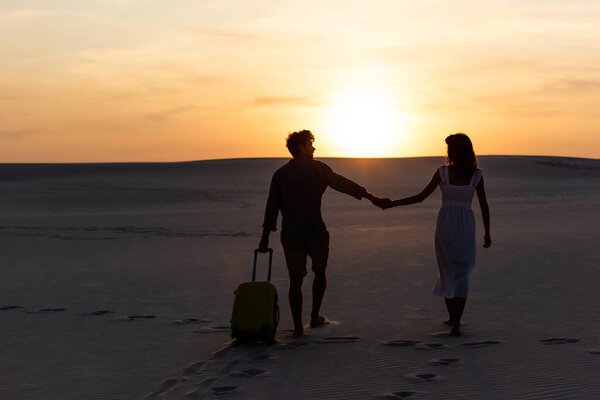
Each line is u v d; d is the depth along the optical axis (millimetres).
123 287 11141
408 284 10305
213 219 28766
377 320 7812
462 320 7621
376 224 23859
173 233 22391
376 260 13312
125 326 8016
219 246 17750
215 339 7152
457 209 7012
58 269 13875
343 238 18531
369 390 5121
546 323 7223
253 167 79625
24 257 16344
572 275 10453
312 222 7234
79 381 5773
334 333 7199
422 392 5020
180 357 6430
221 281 11453
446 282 7016
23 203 43531
